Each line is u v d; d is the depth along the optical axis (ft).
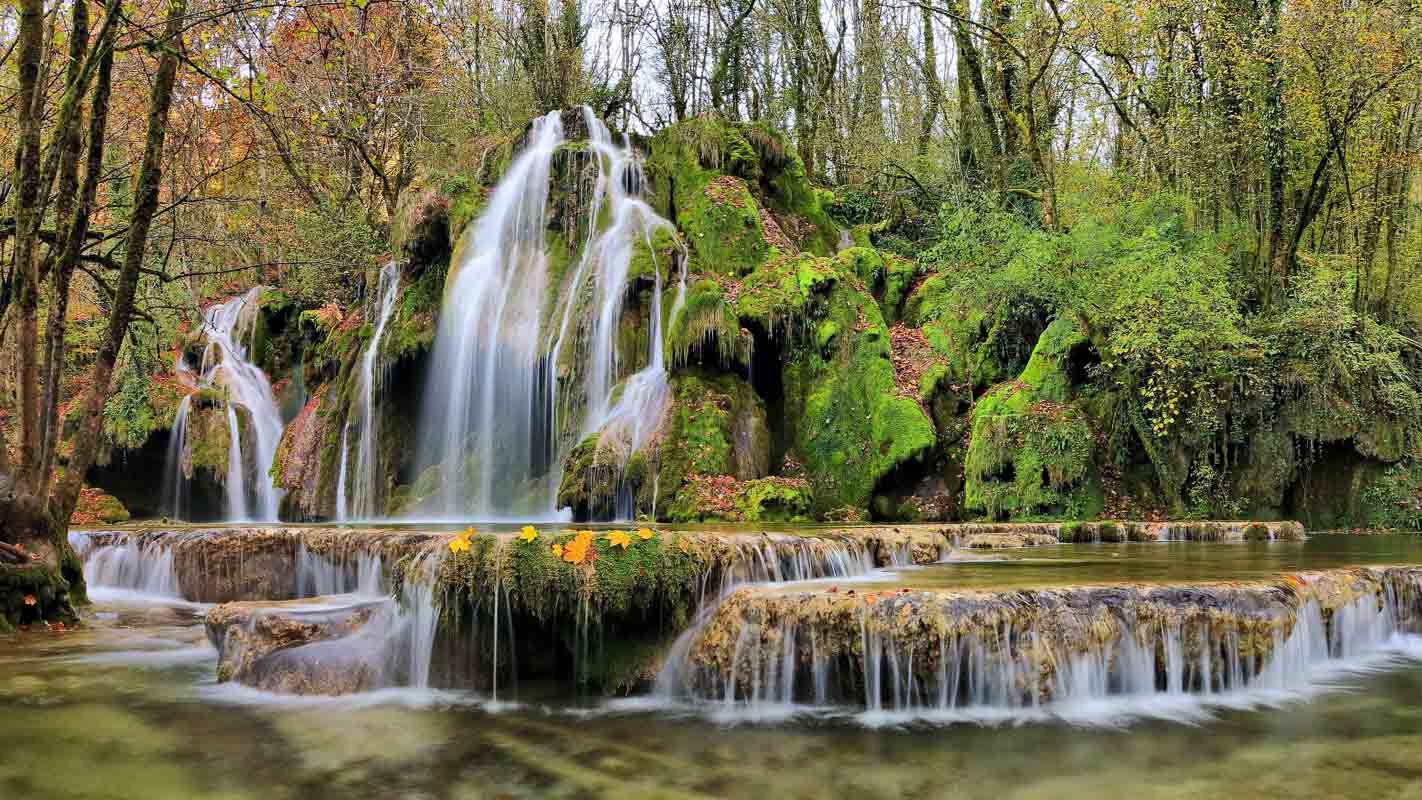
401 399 56.65
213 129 51.75
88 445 29.63
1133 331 41.22
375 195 76.64
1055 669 17.56
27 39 26.00
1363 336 43.06
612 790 13.56
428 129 73.20
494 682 19.57
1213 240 47.57
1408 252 51.80
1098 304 43.47
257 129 50.96
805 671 17.87
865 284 56.18
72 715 17.84
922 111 86.22
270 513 61.00
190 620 28.37
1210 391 41.88
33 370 27.76
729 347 45.19
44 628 26.96
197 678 21.16
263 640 20.86
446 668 19.86
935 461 47.29
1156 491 43.34
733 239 53.67
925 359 50.85
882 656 17.31
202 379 66.39
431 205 59.00
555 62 80.79
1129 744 15.49
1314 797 13.00
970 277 48.93
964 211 51.49
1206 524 36.68
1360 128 45.55
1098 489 43.19
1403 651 22.72
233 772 14.46
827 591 18.62
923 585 19.72
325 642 20.97
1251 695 18.66
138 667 22.30
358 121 53.42
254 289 72.84
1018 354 49.90
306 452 59.06
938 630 17.10
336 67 56.59
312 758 15.17
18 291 27.63
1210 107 50.80
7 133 37.65
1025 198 64.54
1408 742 15.57
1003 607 17.56
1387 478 41.42
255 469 64.08
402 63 63.46
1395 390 41.75
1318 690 19.02
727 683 18.38
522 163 59.47
